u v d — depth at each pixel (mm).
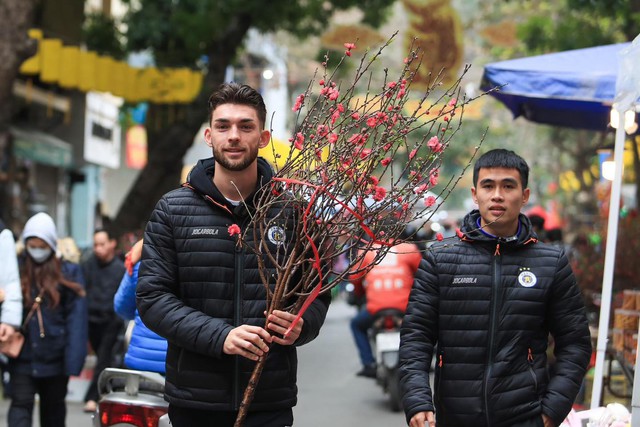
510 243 4777
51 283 7367
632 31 14812
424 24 18688
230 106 4281
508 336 4695
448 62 18562
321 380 13664
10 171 18234
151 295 4297
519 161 4797
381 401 11703
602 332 6430
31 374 7316
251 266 4324
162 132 18484
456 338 4734
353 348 17766
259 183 4402
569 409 4664
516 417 4648
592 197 30391
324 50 19922
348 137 4207
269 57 36344
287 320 4137
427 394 4711
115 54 17953
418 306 4820
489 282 4734
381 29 19875
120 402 5582
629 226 10500
